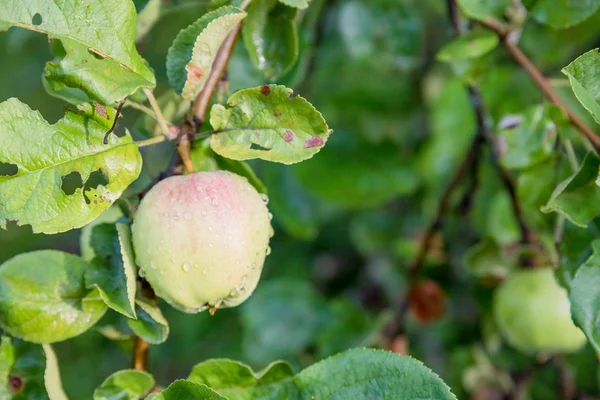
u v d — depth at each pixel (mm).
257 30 818
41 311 765
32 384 779
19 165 713
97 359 1395
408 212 1334
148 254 726
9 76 1523
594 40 1088
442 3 1163
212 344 1333
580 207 771
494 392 1069
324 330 1166
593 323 757
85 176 725
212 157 761
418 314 1043
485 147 1057
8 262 768
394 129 1247
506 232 992
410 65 1071
